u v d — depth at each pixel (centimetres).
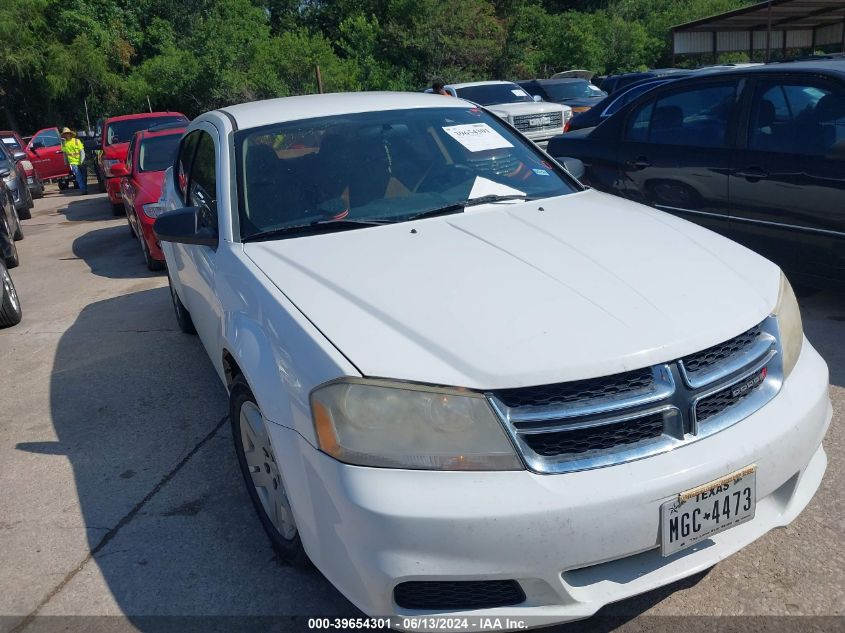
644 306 241
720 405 235
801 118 488
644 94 600
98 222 1289
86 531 331
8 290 653
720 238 310
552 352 221
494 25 3281
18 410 474
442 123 388
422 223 317
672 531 217
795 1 2148
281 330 251
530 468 211
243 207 331
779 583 265
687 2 3950
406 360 222
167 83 2714
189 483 364
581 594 216
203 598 280
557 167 394
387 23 3203
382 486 210
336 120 375
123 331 614
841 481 318
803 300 539
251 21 2952
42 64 3288
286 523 279
